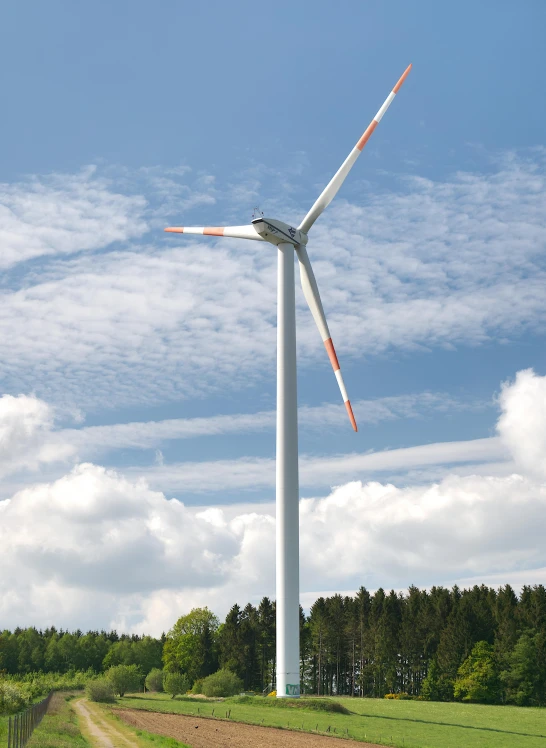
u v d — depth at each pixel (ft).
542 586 444.14
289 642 230.68
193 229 260.01
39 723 162.71
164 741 147.23
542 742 188.55
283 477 235.81
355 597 531.50
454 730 207.21
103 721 200.34
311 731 183.83
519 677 392.47
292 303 247.50
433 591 517.14
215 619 570.87
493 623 445.37
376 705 294.46
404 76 258.98
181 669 543.39
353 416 240.73
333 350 247.50
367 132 257.96
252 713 218.79
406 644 462.19
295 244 252.62
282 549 232.12
